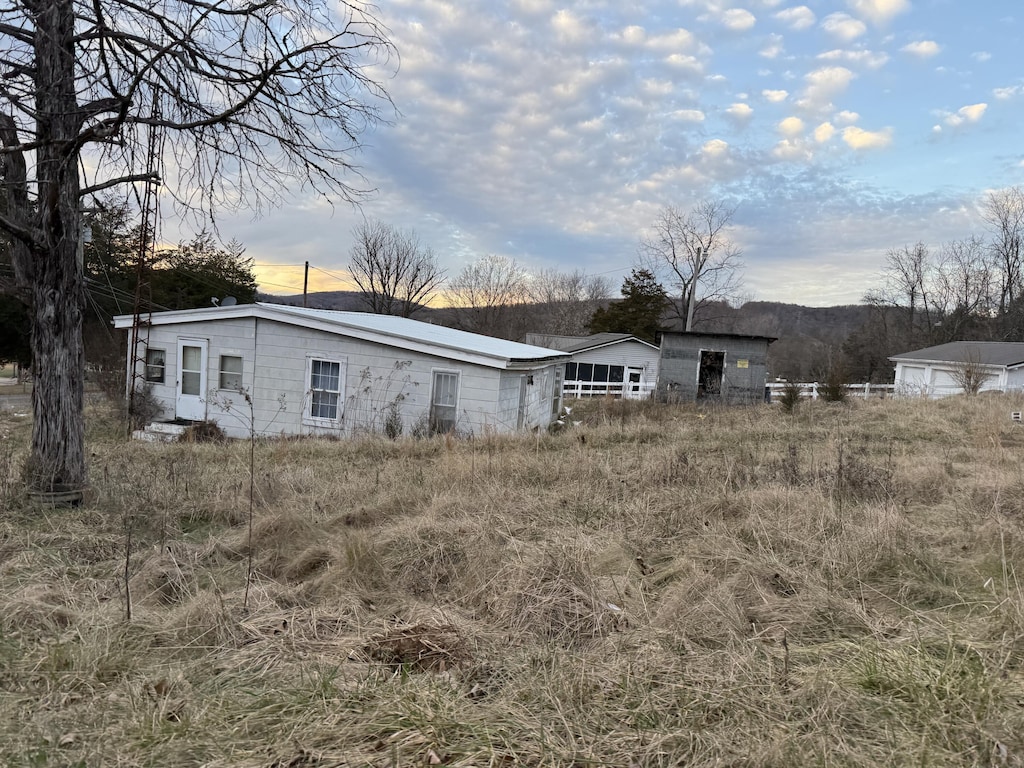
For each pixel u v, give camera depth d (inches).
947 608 150.6
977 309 1809.8
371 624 148.2
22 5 227.8
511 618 148.7
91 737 97.4
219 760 91.4
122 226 412.5
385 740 94.7
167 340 652.1
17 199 242.1
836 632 139.5
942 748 92.6
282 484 284.4
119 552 192.9
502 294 2263.8
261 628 142.3
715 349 986.7
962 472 329.1
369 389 586.6
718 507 241.3
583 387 1280.8
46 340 238.2
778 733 96.0
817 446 443.2
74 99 232.1
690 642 133.6
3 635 132.3
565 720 100.4
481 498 253.6
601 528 221.3
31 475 237.9
